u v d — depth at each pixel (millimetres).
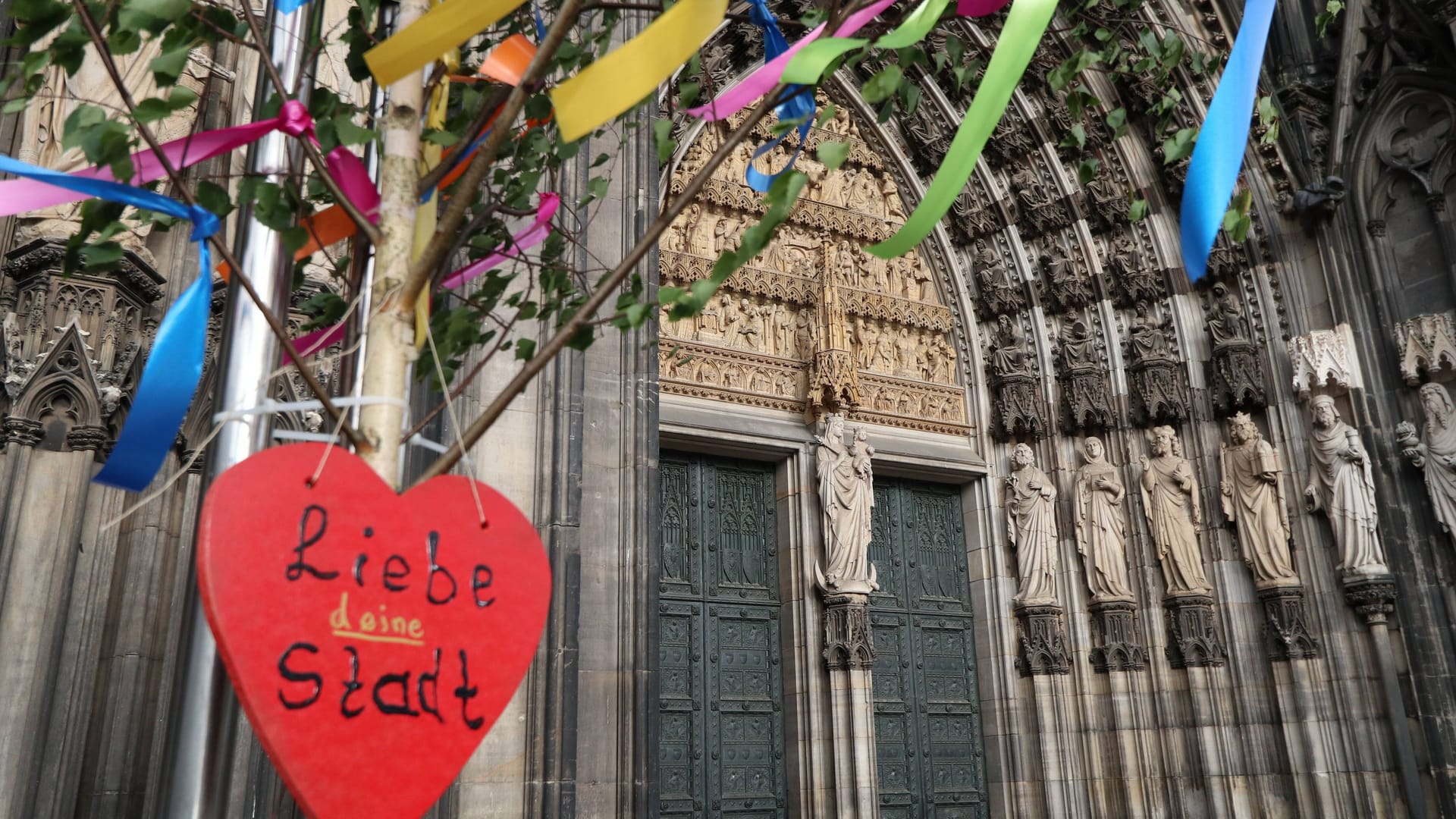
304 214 3344
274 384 7406
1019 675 14758
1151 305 15734
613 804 8672
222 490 2369
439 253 2961
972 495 15750
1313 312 14828
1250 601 14117
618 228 10352
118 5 3107
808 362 14750
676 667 12766
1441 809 12281
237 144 3242
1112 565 14656
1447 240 14008
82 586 7270
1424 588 13180
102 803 7062
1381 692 12906
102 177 3354
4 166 2768
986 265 16703
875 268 16219
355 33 4164
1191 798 13570
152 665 7555
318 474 2520
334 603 2451
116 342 7730
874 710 13914
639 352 10023
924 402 15898
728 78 14188
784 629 13664
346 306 4184
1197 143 3391
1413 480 13570
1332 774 12977
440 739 2551
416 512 2666
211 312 8352
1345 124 15125
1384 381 14078
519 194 4191
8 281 7586
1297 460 14250
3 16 7895
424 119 3922
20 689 6750
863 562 13539
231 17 3234
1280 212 15305
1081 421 15336
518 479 8891
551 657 8445
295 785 2303
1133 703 14164
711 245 14750
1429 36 14320
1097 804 13945
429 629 2594
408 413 3178
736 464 14180
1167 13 15438
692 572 13297
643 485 9609
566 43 4160
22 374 7266
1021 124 16406
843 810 12492
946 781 14219
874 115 16547
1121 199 15867
